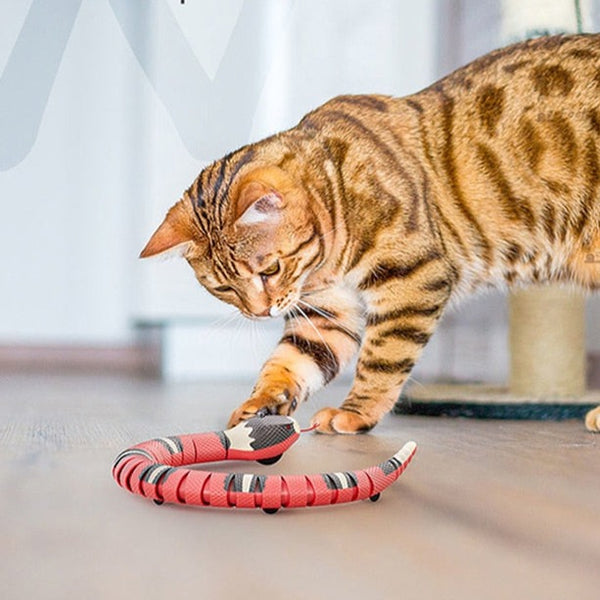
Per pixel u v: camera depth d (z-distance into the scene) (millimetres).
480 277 1929
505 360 3262
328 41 3172
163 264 3773
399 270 1768
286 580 693
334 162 1787
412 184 1786
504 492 1062
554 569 726
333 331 1949
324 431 1722
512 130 1848
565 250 1898
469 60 3053
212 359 3791
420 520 907
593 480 1151
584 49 1881
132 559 758
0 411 2166
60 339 4137
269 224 1742
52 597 651
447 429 1824
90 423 1856
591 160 1830
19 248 4051
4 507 970
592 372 3365
